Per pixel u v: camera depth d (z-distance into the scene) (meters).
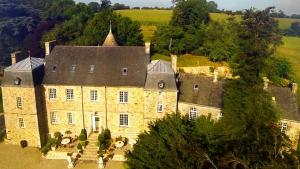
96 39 74.06
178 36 81.19
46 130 42.84
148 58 42.34
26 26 85.81
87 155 39.28
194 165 24.06
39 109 40.62
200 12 90.69
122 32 76.25
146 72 41.09
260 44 33.97
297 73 79.62
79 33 80.31
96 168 36.88
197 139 28.56
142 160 27.77
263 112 25.44
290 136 38.19
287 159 20.86
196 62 77.94
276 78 63.34
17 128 40.97
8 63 80.31
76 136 43.16
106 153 39.38
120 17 79.62
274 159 20.50
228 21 87.00
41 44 79.06
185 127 30.94
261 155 21.69
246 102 27.45
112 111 41.69
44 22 88.69
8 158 38.72
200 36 84.38
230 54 77.75
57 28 80.62
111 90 40.78
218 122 30.61
